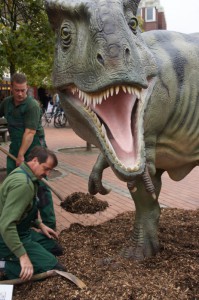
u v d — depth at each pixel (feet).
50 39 23.38
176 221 15.03
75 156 34.63
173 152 10.87
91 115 8.05
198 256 11.30
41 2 23.89
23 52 22.31
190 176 26.48
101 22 7.22
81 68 7.74
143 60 8.95
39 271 10.25
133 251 11.35
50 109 71.92
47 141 45.42
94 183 11.46
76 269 10.80
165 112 9.98
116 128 7.70
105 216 16.79
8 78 63.31
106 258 11.28
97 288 9.51
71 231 13.85
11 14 24.57
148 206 11.29
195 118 10.71
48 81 59.88
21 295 9.67
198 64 10.65
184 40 10.98
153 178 11.53
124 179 7.30
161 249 11.73
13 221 9.52
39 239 11.54
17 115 14.44
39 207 13.57
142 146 7.66
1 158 33.22
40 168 9.93
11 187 9.69
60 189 22.08
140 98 7.99
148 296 9.12
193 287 9.59
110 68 7.06
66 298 9.20
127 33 7.32
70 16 8.07
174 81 10.07
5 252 10.23
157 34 10.80
